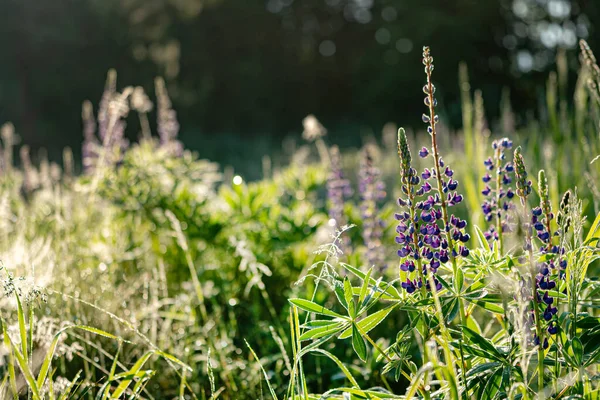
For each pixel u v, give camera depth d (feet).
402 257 6.56
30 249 11.68
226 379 9.91
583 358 6.30
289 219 14.51
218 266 14.53
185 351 10.18
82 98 110.42
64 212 14.44
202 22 129.49
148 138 16.93
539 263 6.30
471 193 13.62
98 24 112.88
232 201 15.19
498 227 7.47
